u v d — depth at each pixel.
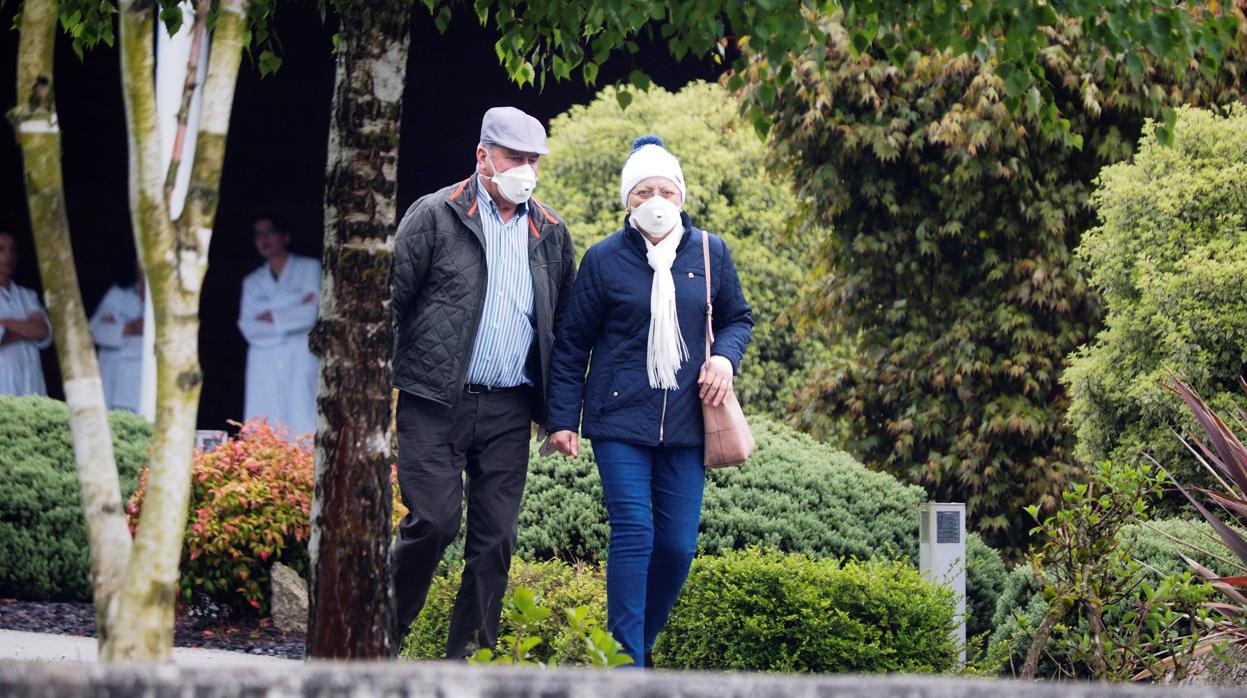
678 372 20.14
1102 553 19.59
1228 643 19.92
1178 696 6.76
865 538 28.52
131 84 11.10
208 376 53.78
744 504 28.03
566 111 54.97
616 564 19.62
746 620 22.58
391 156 15.55
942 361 39.16
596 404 20.06
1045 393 39.16
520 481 20.30
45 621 29.81
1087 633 20.22
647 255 20.22
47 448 33.25
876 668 22.30
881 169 40.03
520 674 6.23
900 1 17.34
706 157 44.84
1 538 32.03
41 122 11.05
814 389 41.66
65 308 11.02
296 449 31.86
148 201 11.12
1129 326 29.84
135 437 34.97
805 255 44.53
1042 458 38.62
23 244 52.06
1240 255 28.72
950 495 39.62
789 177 42.75
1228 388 28.86
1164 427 29.05
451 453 19.75
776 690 6.34
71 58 53.94
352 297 15.35
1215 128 30.58
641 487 19.86
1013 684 6.68
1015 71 17.56
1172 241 29.77
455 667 6.33
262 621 30.72
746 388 43.62
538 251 20.53
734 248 44.19
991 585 30.47
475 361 19.77
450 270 19.69
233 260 54.16
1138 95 37.88
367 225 15.40
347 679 6.15
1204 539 25.09
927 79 38.94
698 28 17.20
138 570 10.72
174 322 11.09
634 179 20.27
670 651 23.62
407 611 19.91
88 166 53.72
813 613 22.44
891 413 40.84
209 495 30.52
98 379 11.10
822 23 39.25
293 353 53.72
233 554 30.03
